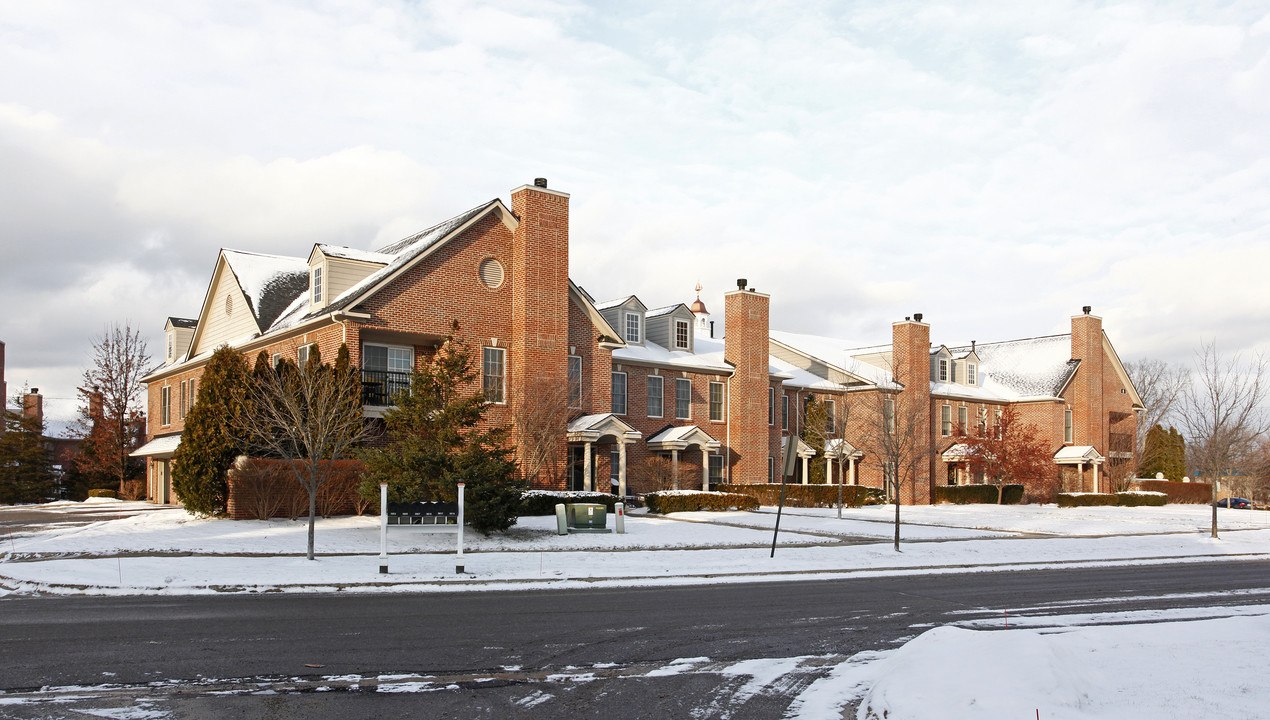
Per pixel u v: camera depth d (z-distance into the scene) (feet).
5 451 160.66
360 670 31.65
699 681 30.89
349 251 113.09
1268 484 201.87
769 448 158.10
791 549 78.64
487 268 114.21
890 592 56.29
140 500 156.04
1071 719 22.76
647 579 59.52
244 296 122.01
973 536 99.40
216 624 40.14
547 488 113.80
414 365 110.52
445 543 76.79
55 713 25.75
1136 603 51.96
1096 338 203.82
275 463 88.28
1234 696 25.85
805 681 31.04
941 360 187.52
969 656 27.58
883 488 165.68
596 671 32.19
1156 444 238.27
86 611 43.57
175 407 144.97
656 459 134.41
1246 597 55.52
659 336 149.28
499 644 36.65
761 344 152.05
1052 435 191.72
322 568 60.08
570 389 121.70
